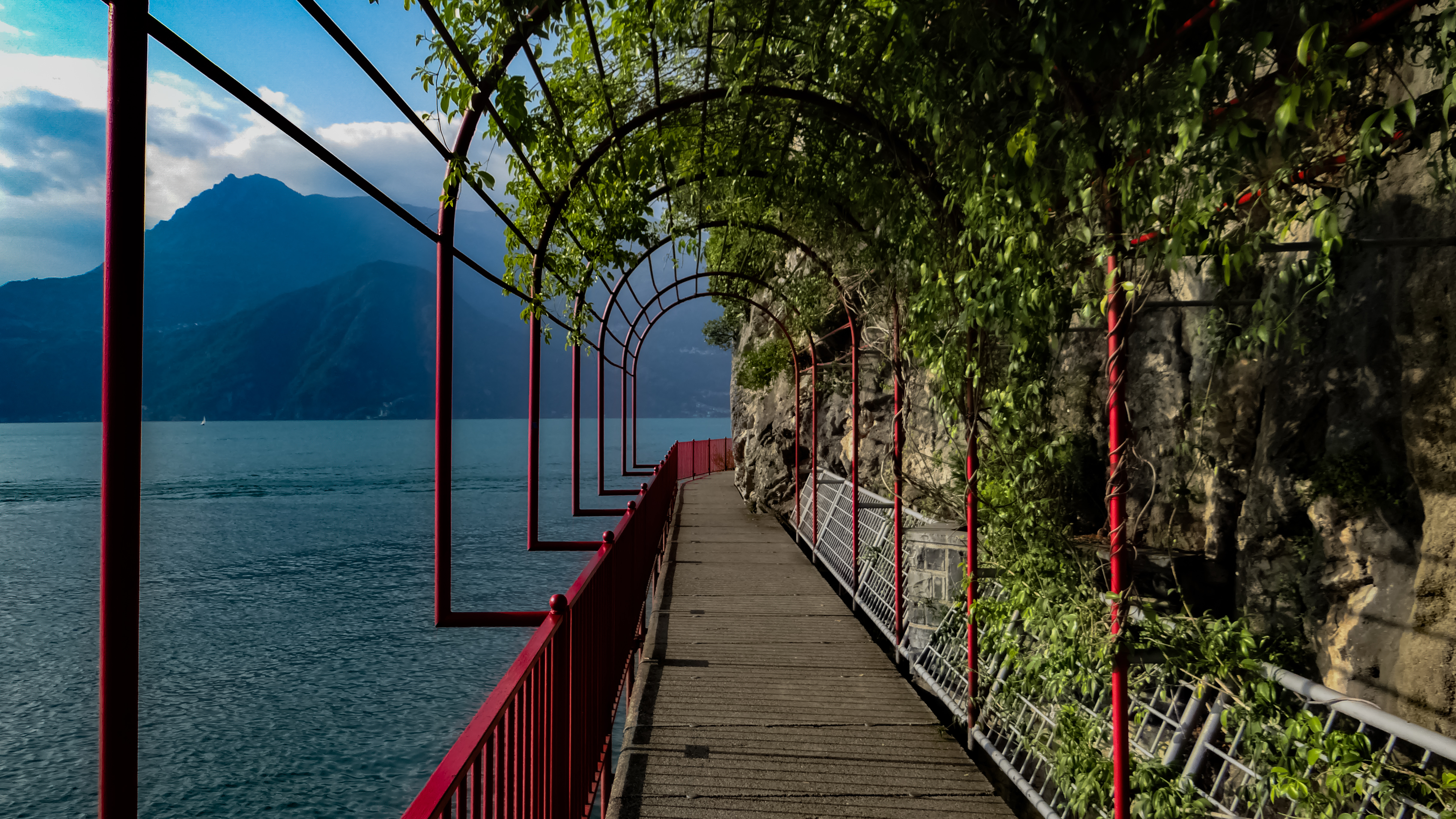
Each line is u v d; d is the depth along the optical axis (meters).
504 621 3.60
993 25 1.85
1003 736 3.07
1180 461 3.62
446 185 3.26
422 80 2.90
